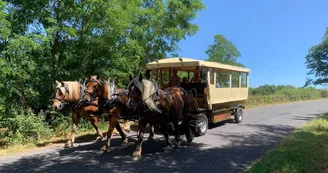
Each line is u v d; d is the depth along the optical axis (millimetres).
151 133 10922
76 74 12398
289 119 17375
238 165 7555
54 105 9117
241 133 12289
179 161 7973
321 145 8898
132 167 7414
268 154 8289
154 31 18062
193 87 12195
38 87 11836
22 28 11039
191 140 10328
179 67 11578
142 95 8078
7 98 10750
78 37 12250
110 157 8406
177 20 18734
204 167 7391
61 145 9992
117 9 11945
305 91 43406
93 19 12070
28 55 10930
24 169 7203
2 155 8602
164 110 8602
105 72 12977
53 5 11875
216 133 12273
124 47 13500
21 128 10203
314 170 6504
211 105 11875
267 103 32125
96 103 9461
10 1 11227
